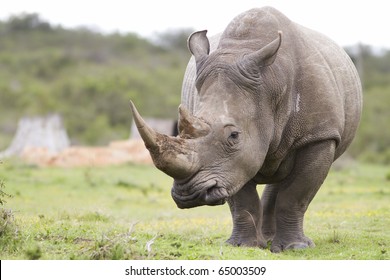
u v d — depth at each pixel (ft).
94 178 123.03
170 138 48.73
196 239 61.00
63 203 92.17
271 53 52.16
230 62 52.34
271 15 56.39
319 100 56.39
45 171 137.08
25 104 306.14
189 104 62.08
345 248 58.49
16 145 184.85
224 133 50.29
